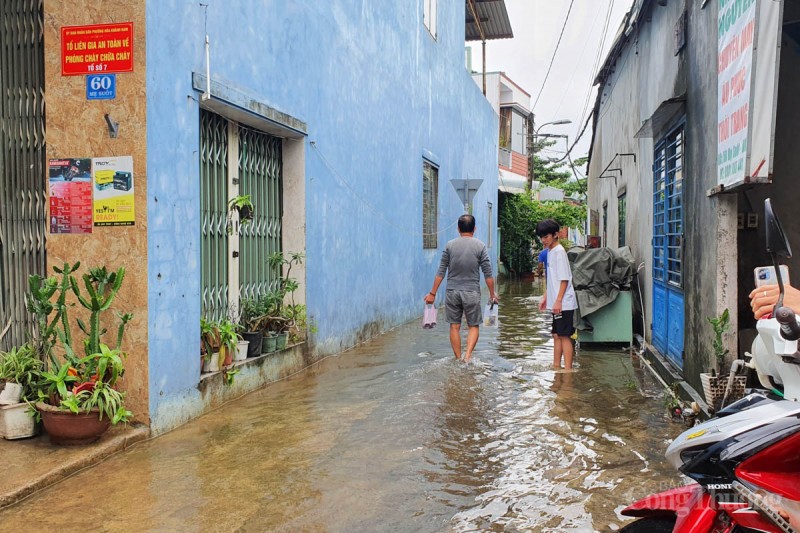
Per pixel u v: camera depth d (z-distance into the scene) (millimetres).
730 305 5430
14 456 4379
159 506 3840
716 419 2504
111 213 4984
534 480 4289
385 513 3781
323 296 8367
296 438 5117
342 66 8938
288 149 7750
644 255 9680
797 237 6031
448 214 16266
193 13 5492
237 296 6797
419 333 10992
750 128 4445
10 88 5246
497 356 8703
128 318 4746
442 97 15406
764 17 4316
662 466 4512
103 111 4969
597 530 3572
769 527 2244
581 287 9383
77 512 3748
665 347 7941
